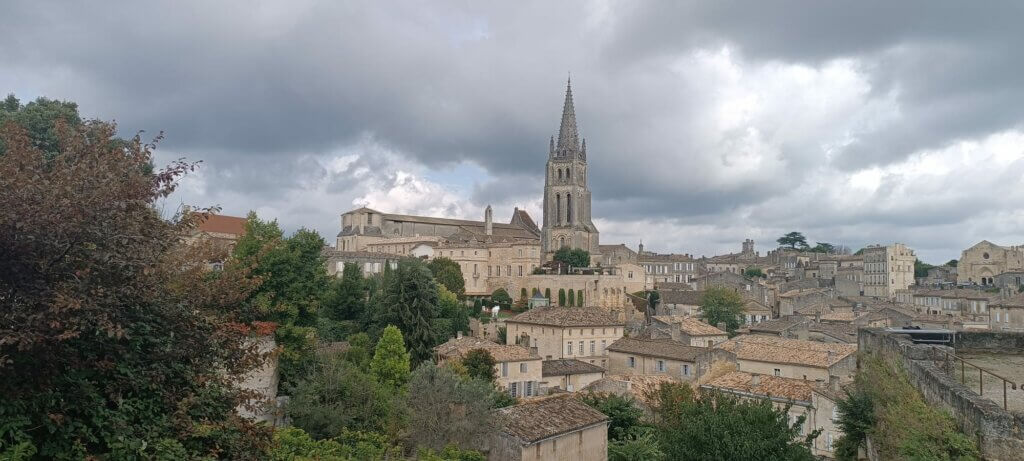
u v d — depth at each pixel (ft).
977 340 87.45
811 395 160.76
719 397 87.30
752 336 253.65
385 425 134.21
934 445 51.01
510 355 223.30
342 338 279.28
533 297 460.55
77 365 39.70
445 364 202.39
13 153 40.93
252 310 54.29
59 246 38.34
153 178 44.34
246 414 120.06
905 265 622.13
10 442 37.86
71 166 41.83
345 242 570.87
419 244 513.45
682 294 470.39
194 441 46.29
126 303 42.19
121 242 40.86
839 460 86.02
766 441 75.00
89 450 42.04
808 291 476.95
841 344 225.76
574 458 133.59
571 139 634.84
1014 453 45.60
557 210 631.56
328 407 128.26
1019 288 401.29
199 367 47.21
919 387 63.00
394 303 246.27
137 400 43.86
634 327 349.20
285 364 150.61
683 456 79.36
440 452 127.44
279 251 149.28
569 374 234.38
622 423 156.35
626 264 515.09
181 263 47.44
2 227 36.47
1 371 37.22
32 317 36.55
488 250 500.33
